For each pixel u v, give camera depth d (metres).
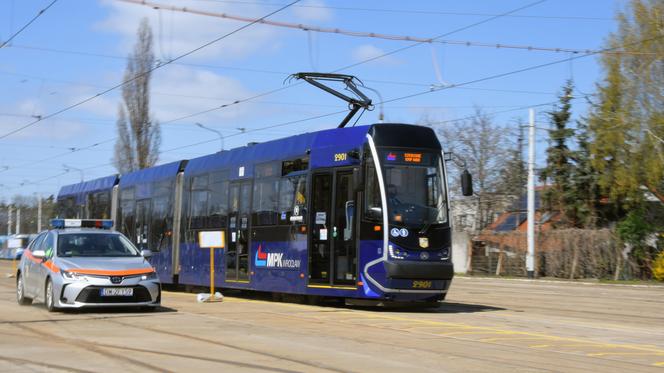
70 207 35.78
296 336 11.91
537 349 10.96
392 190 16.47
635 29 39.22
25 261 17.42
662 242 38.91
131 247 16.28
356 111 21.67
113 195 31.11
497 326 14.18
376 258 16.28
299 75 21.86
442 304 20.00
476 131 54.91
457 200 55.00
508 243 44.69
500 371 8.99
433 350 10.59
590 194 45.41
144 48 52.06
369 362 9.48
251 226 20.69
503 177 53.22
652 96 38.66
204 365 9.16
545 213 48.00
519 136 52.91
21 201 100.44
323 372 8.76
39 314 14.90
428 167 16.95
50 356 9.78
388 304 17.42
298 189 18.73
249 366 9.12
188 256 24.39
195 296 21.70
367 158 16.73
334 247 17.36
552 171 46.97
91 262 15.00
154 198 27.34
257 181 20.67
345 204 17.19
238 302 18.72
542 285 34.25
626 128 39.28
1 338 11.46
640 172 39.09
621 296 25.66
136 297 14.77
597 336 13.05
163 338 11.50
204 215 23.56
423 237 16.50
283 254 19.05
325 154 17.95
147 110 52.34
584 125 45.75
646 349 11.36
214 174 23.23
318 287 17.67
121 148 52.03
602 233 39.88
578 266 40.41
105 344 10.84
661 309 19.91
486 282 37.31
